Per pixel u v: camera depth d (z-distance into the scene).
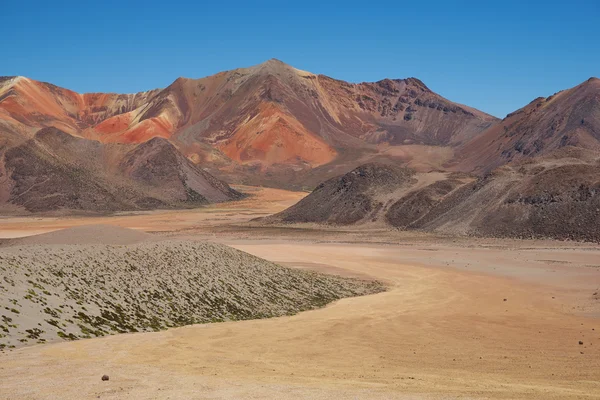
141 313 47.84
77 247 54.72
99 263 53.00
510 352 39.75
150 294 51.62
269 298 61.09
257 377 30.20
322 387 27.30
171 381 28.34
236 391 26.02
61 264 49.34
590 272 82.44
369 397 24.92
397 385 28.52
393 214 154.12
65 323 41.41
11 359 33.25
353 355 38.72
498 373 33.22
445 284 77.12
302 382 28.91
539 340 43.88
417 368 34.59
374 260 101.44
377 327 49.53
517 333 46.75
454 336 45.75
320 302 64.31
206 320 50.91
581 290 69.69
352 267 93.25
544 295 67.31
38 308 41.50
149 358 35.44
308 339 44.22
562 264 90.31
